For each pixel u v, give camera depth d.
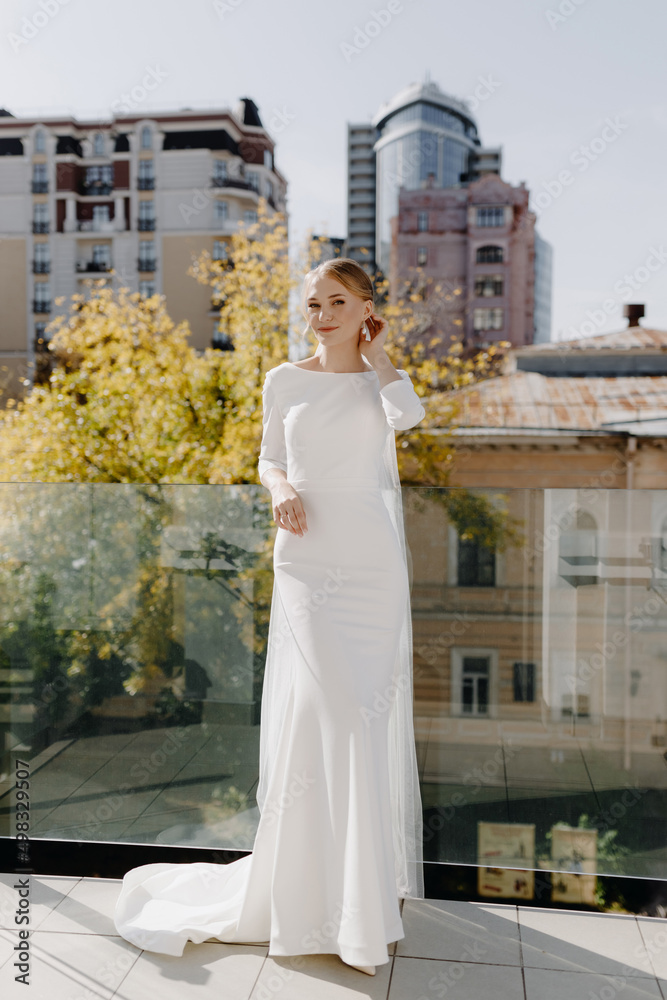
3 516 2.70
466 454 11.45
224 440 9.49
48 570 2.71
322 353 2.24
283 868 2.05
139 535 2.67
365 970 2.03
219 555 2.65
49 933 2.21
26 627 2.73
